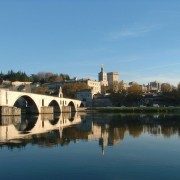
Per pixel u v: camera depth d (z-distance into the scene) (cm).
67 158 4875
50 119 16175
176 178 3700
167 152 5284
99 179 3703
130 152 5319
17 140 6975
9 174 3978
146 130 9006
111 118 16588
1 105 15625
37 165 4434
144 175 3844
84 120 15050
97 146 6006
